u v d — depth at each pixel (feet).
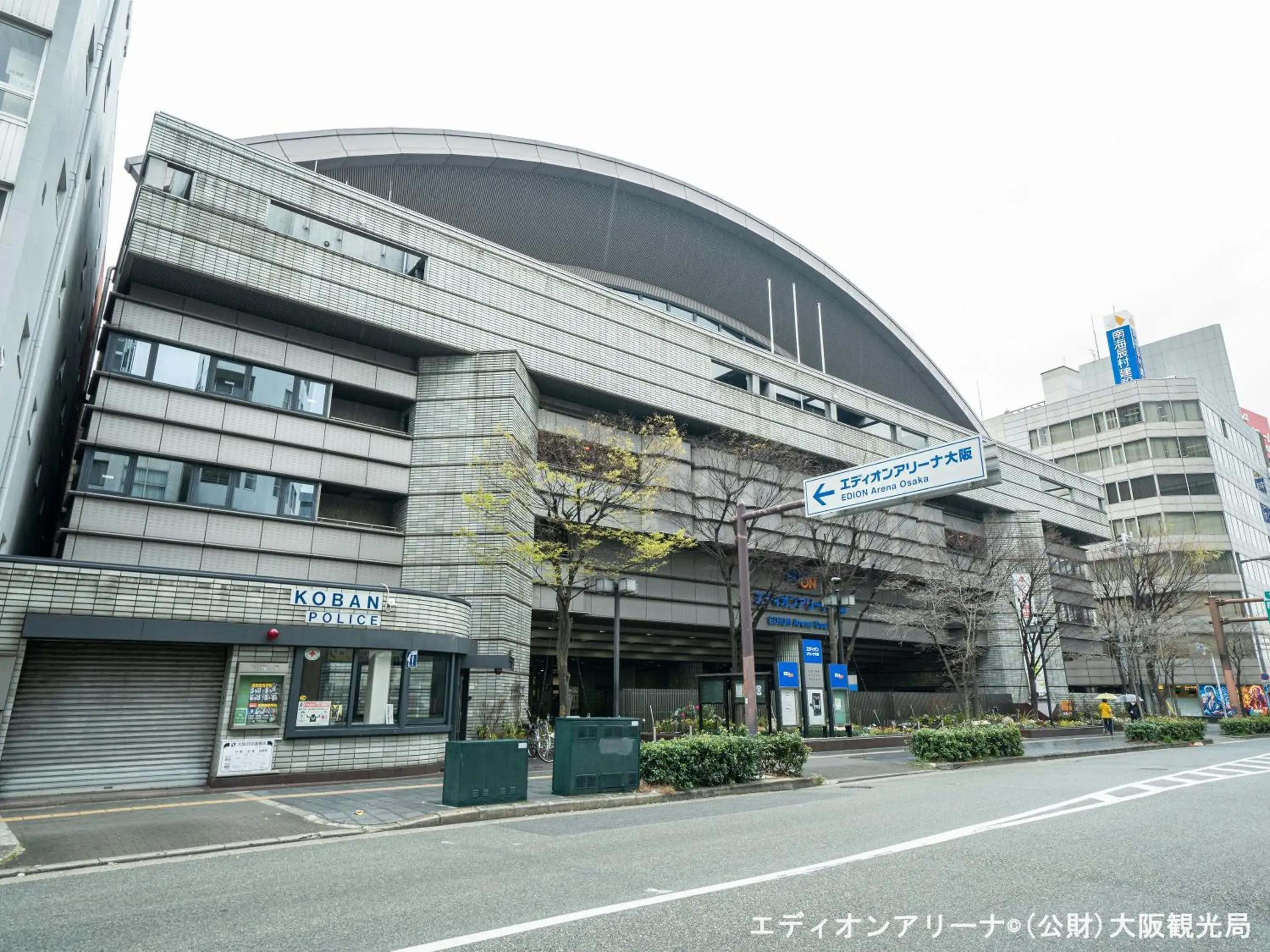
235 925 18.88
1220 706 164.35
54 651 44.98
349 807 39.06
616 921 18.78
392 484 76.33
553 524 75.00
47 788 43.04
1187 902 20.44
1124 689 183.83
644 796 43.39
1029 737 104.83
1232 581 196.03
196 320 68.18
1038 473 166.09
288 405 72.43
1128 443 215.92
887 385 167.53
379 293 76.23
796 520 104.78
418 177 105.91
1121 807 38.70
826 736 86.38
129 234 66.33
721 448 101.81
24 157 45.80
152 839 31.12
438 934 17.87
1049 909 19.80
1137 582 136.26
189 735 47.85
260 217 70.90
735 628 92.63
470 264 84.28
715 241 129.18
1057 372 250.37
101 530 60.23
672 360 100.94
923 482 45.24
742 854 27.14
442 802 40.09
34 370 53.98
